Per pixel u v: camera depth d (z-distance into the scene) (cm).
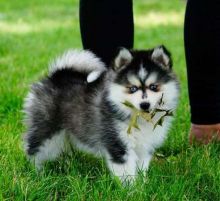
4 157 493
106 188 425
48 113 496
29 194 416
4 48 1070
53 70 514
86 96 476
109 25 514
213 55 502
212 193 433
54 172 471
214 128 534
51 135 500
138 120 447
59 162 497
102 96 457
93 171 481
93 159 509
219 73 512
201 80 514
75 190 418
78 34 1323
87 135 475
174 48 1141
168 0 1886
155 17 1600
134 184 429
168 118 459
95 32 517
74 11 1709
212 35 495
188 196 423
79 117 477
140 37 1286
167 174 462
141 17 1602
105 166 481
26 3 1834
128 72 440
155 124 444
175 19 1570
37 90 508
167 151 539
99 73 482
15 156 503
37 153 505
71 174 458
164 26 1450
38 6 1791
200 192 439
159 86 440
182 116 621
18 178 438
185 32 508
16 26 1426
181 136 562
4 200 403
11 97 682
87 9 515
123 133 448
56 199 421
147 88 437
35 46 1138
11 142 532
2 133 564
